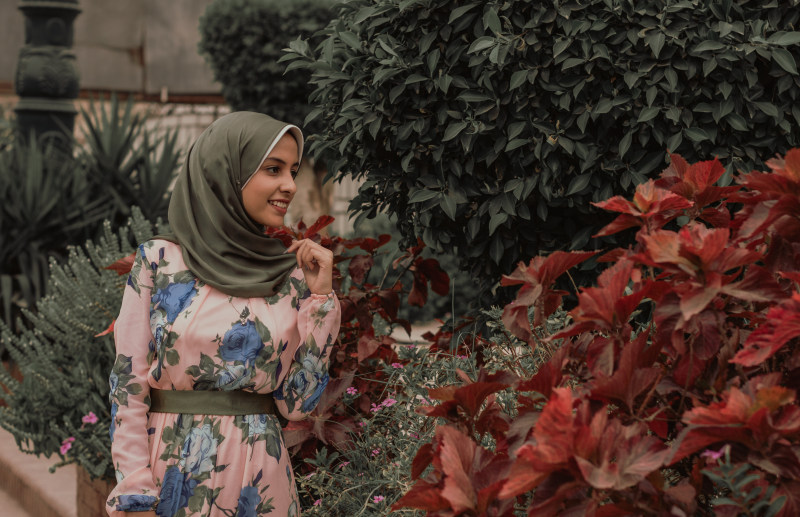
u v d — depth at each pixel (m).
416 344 3.26
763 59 2.58
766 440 1.18
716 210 1.66
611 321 1.39
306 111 8.67
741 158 2.67
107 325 3.70
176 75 12.95
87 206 6.55
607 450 1.20
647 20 2.58
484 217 2.93
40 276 6.36
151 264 2.01
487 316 3.10
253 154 2.02
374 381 2.82
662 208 1.47
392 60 2.77
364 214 3.23
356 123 2.91
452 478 1.29
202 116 13.02
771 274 1.35
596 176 2.74
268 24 8.42
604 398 1.37
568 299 2.93
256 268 2.05
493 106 2.72
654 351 1.42
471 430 1.57
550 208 2.95
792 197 1.34
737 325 1.52
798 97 2.63
